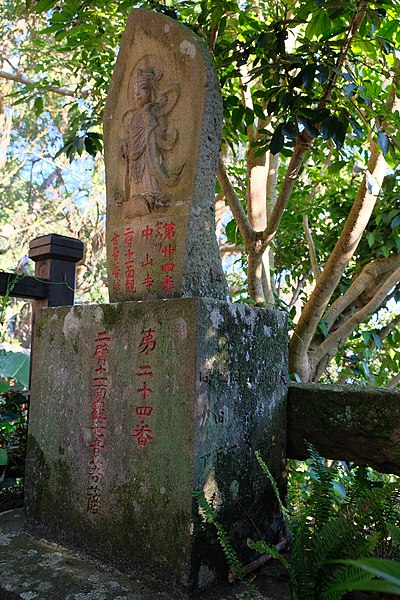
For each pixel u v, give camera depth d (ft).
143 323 6.89
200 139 7.15
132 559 6.61
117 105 8.46
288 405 7.91
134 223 7.84
